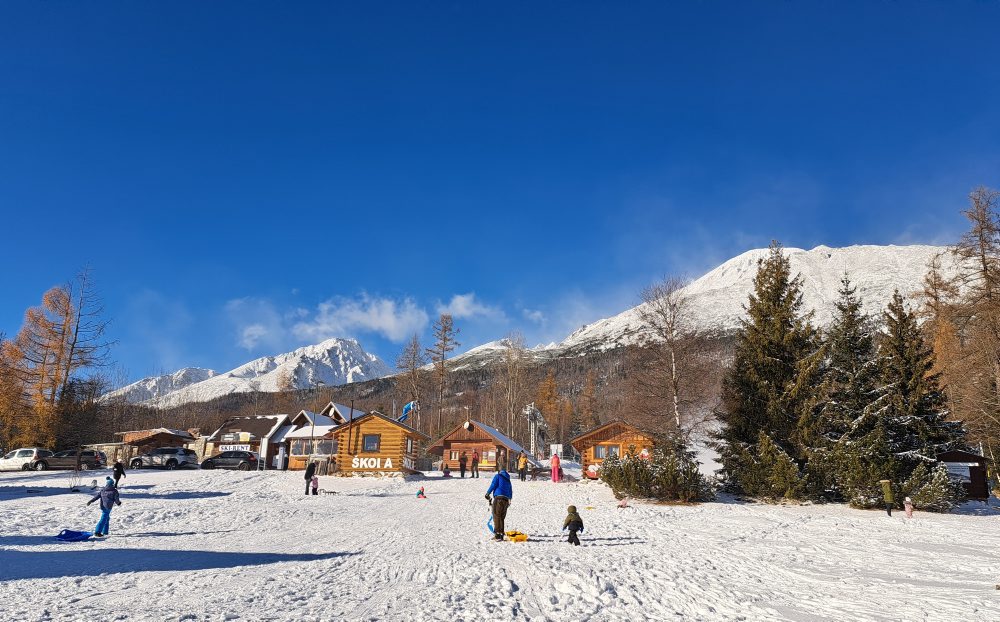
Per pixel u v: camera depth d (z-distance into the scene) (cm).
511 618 775
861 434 2794
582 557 1264
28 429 4575
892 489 2473
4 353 4559
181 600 846
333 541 1524
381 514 2247
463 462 4353
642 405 3500
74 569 1105
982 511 2547
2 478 3700
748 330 3117
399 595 899
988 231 3519
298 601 848
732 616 801
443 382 7475
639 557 1278
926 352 2883
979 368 3506
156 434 5444
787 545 1509
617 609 837
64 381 4694
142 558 1252
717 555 1328
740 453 2931
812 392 2859
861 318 3061
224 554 1310
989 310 3381
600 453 4012
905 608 834
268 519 2044
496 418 7912
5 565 1138
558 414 10581
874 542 1573
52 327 4678
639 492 2772
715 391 3388
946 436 2884
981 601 870
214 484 3319
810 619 782
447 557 1238
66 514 2000
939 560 1274
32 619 737
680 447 2952
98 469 4362
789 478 2641
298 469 4978
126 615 757
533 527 1853
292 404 10419
